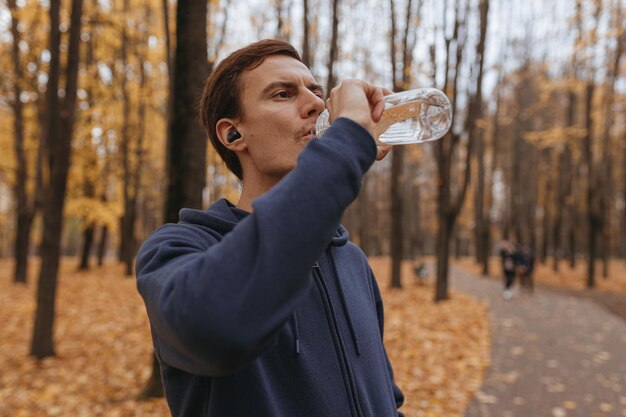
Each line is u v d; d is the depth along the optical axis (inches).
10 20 401.1
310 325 36.7
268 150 37.1
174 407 35.5
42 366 261.6
